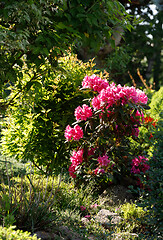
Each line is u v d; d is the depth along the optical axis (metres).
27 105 4.11
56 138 4.90
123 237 3.53
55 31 3.27
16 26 3.12
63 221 3.56
